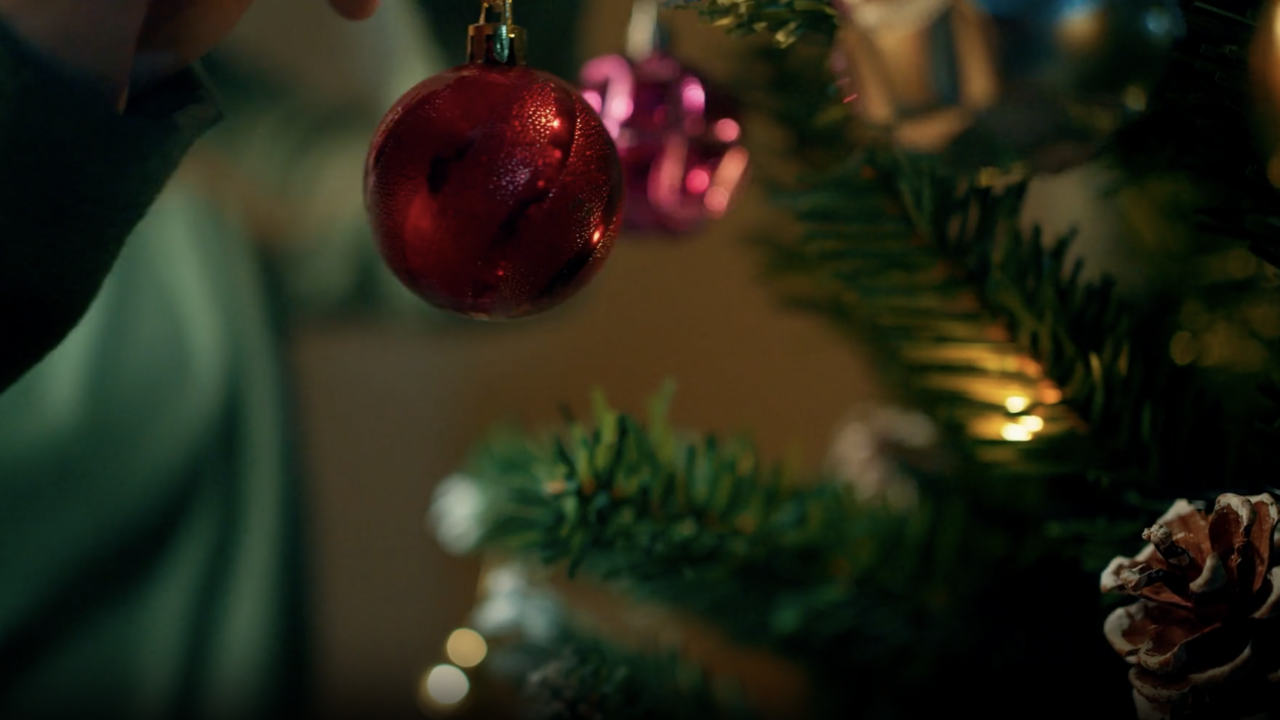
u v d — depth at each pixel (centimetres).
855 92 48
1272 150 46
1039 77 44
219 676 98
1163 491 53
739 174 63
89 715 94
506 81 47
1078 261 57
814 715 67
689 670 66
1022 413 56
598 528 58
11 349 51
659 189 61
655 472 60
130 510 95
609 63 62
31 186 50
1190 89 48
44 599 93
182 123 52
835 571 64
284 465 102
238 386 98
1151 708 46
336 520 121
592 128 48
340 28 83
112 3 49
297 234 99
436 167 47
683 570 60
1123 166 52
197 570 97
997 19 44
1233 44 47
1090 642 60
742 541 62
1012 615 62
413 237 47
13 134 49
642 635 73
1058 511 58
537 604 70
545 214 47
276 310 101
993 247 58
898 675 65
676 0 53
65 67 49
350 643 122
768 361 138
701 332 138
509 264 47
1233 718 45
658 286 137
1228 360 56
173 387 96
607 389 137
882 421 79
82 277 51
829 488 67
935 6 45
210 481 98
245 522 99
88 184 50
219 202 96
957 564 63
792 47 63
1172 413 54
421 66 80
